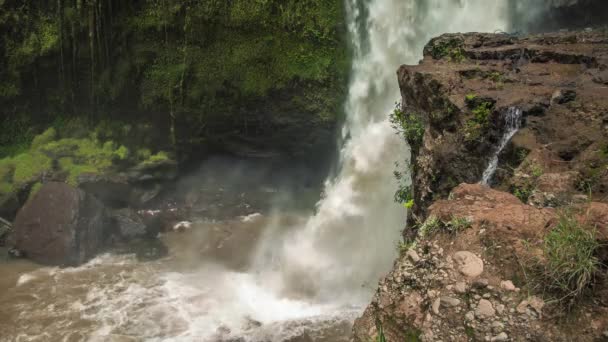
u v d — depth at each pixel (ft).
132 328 31.94
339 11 53.11
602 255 10.32
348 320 32.63
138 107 51.70
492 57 30.73
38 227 41.63
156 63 51.11
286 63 52.49
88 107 51.29
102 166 48.08
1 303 34.65
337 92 53.83
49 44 48.98
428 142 24.16
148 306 34.73
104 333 31.30
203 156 55.57
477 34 34.35
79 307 34.42
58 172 46.80
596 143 18.49
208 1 50.29
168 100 51.34
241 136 54.13
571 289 10.12
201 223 50.29
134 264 41.34
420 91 26.20
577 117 20.66
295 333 31.04
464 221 12.21
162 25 50.14
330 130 54.60
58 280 38.11
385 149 45.24
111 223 45.73
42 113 50.96
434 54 33.65
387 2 54.24
